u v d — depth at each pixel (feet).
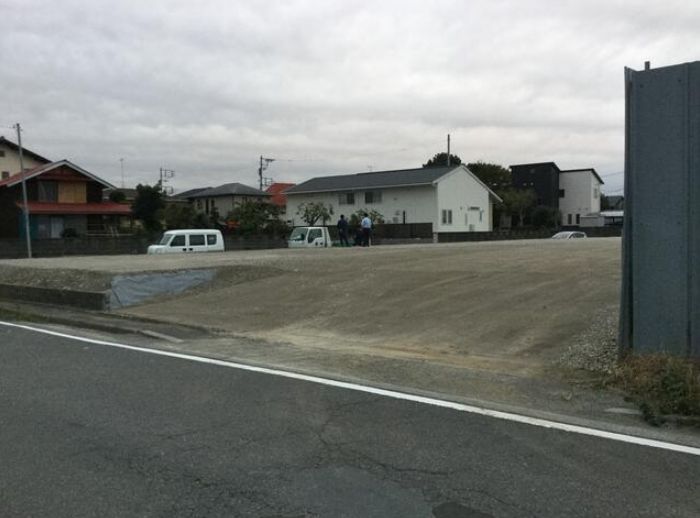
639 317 23.09
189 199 264.52
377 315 37.42
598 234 198.90
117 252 135.95
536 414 19.40
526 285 40.42
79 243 131.95
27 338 34.55
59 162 157.99
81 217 161.07
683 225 22.03
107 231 162.81
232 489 14.14
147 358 28.43
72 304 49.19
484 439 17.24
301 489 14.14
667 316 22.43
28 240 122.72
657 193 22.52
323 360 27.78
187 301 47.91
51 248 129.08
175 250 94.89
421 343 31.12
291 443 17.01
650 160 22.63
